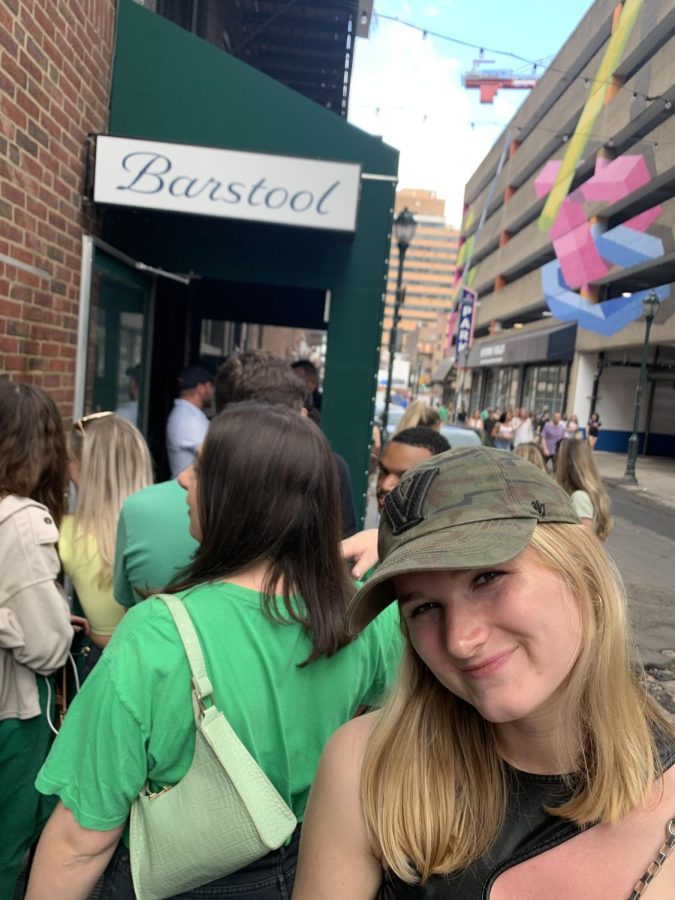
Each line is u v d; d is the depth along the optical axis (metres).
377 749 1.00
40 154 3.05
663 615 6.16
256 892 1.26
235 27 7.29
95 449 2.17
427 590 0.93
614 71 24.16
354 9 6.92
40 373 3.15
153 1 4.86
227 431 1.36
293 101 4.07
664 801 0.90
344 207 3.72
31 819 1.94
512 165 37.84
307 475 1.34
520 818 0.94
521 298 34.03
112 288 3.92
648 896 0.87
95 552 2.13
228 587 1.30
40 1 2.94
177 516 1.82
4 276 2.77
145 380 4.61
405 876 0.94
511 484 0.94
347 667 1.39
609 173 23.58
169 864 1.18
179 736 1.20
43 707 1.95
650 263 20.95
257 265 4.18
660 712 1.02
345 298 4.23
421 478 0.96
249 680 1.26
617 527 11.39
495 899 0.91
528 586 0.89
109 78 3.93
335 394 4.31
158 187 3.63
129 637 1.23
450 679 0.94
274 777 1.30
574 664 0.92
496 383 39.16
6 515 1.86
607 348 23.69
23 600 1.85
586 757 0.94
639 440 25.81
